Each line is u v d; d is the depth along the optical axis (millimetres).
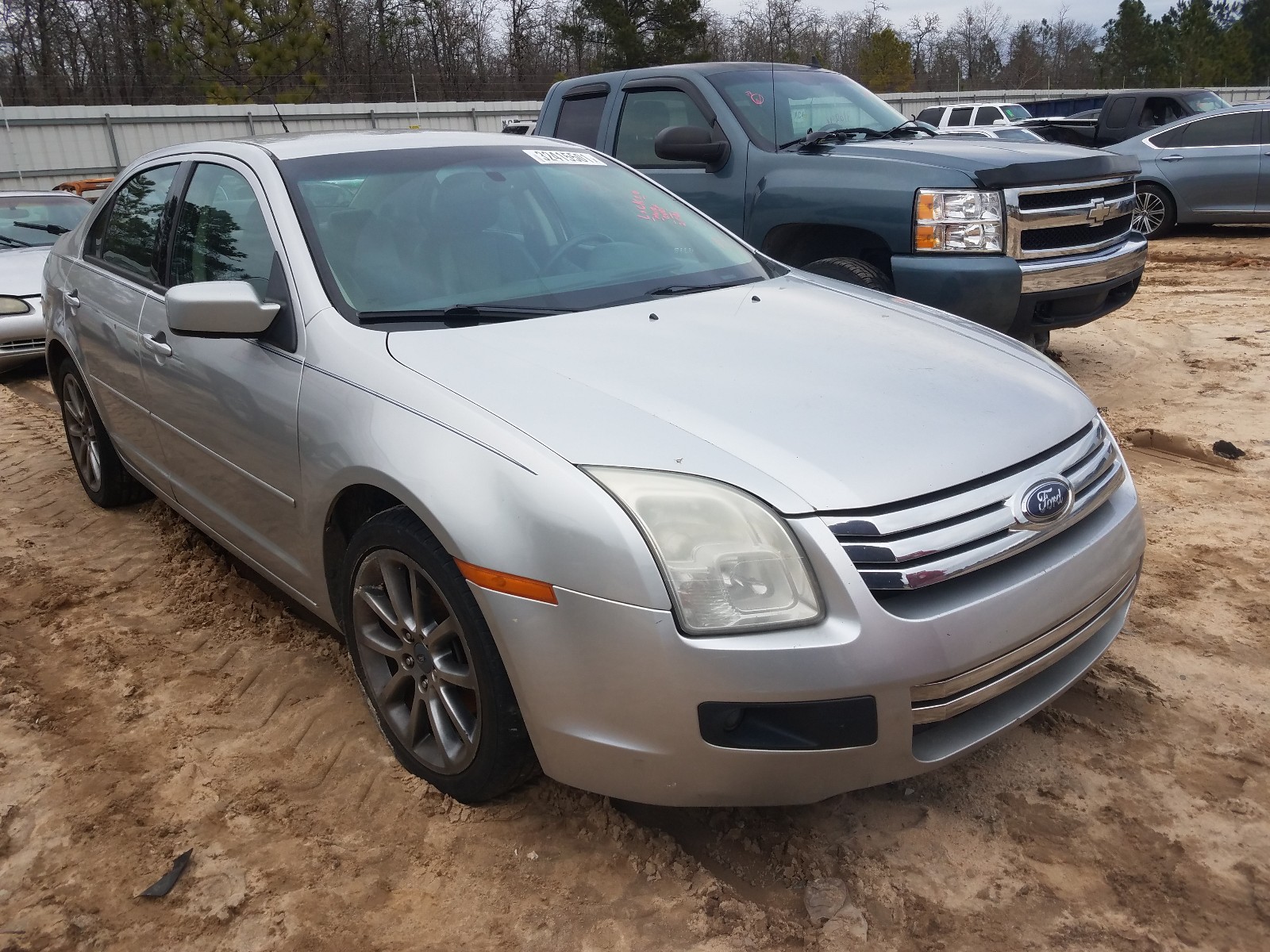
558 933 2176
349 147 3396
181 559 4148
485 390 2408
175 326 2770
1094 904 2211
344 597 2748
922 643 2043
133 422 3955
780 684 1999
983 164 5250
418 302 2895
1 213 9367
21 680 3254
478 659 2295
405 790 2648
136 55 34031
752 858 2385
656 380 2449
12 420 6492
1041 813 2496
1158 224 12711
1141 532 2629
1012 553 2188
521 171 3539
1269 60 60000
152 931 2223
